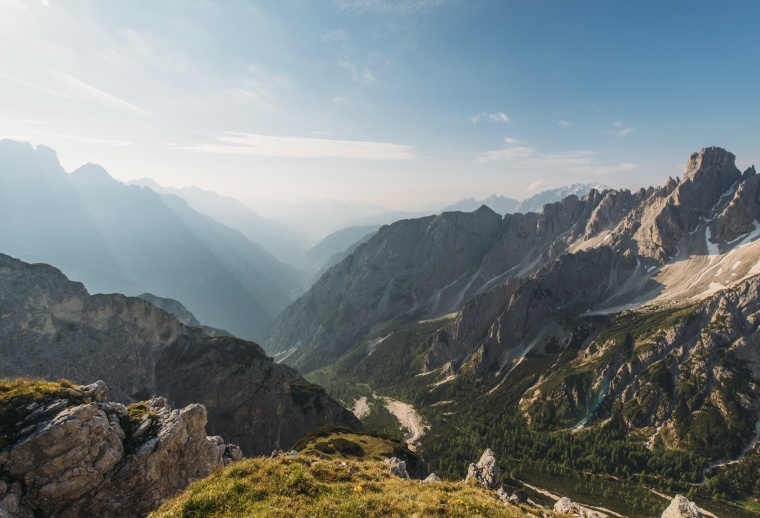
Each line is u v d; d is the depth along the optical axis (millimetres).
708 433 168500
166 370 147750
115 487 38531
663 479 154250
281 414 150875
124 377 134250
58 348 119750
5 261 121812
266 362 157500
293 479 28375
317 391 171125
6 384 40156
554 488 147500
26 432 35750
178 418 45125
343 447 91875
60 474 35500
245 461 32312
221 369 148000
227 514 24016
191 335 162750
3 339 109188
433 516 26312
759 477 147750
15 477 34125
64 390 41562
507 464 169000
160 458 41562
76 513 36062
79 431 37281
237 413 144875
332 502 26250
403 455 95375
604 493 142125
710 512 132125
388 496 28781
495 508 30578
